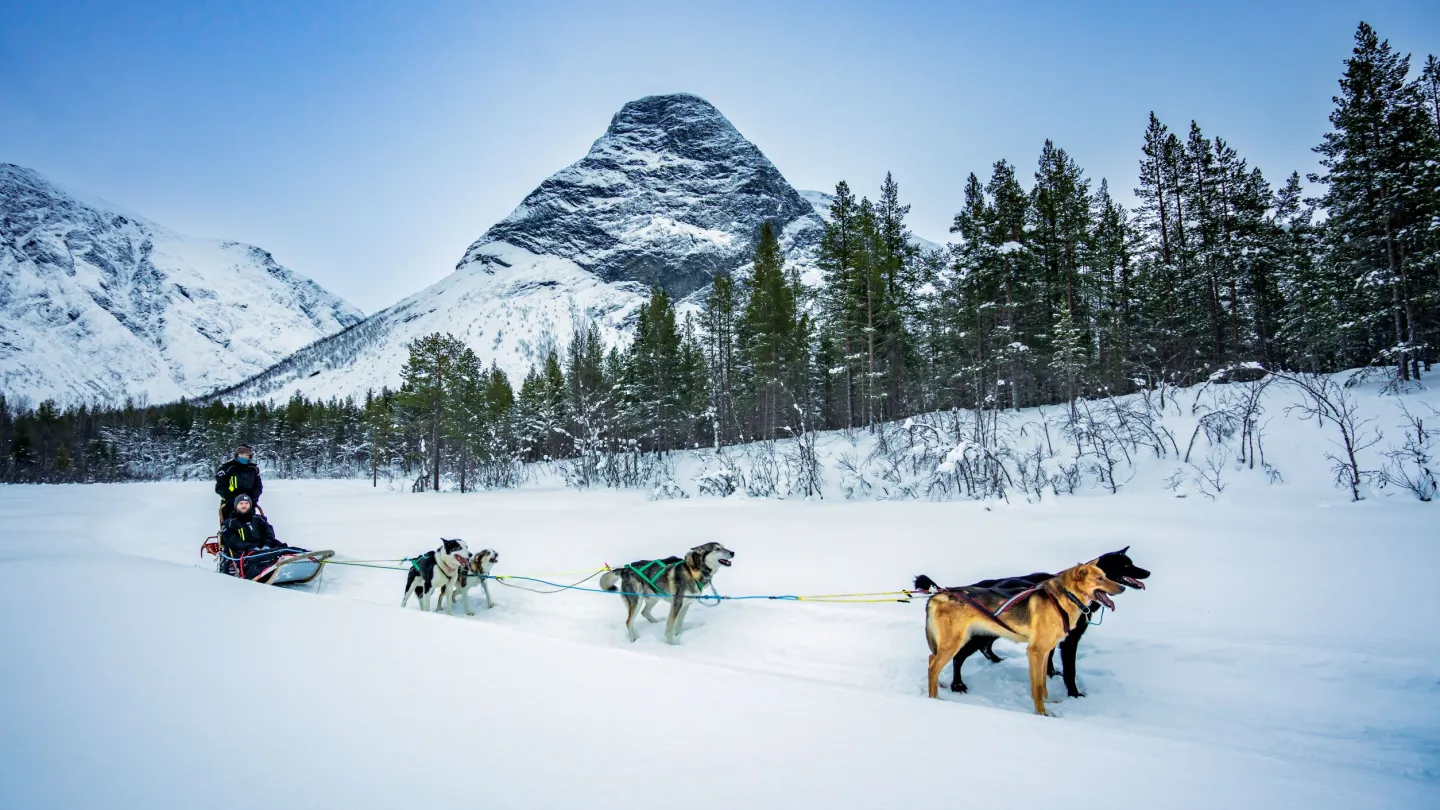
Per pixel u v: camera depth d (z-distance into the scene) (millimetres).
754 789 2793
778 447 29297
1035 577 5320
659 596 7086
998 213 28672
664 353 39312
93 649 4707
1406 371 19000
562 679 4242
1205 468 15445
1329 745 4180
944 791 2812
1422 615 5891
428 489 40125
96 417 99438
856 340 30469
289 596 6797
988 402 27641
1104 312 28812
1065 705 5023
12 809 2461
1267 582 7180
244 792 2664
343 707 3686
